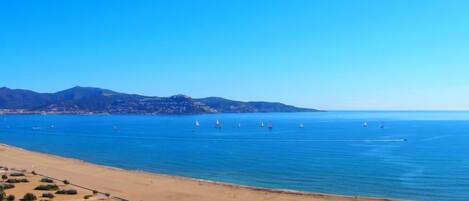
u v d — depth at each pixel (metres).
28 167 99.50
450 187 80.06
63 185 74.56
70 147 168.62
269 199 66.25
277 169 103.56
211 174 96.81
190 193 70.31
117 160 124.88
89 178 84.06
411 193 75.06
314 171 99.75
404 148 152.25
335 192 75.81
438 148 151.88
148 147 165.12
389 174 94.44
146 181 81.44
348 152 140.00
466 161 115.75
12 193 64.75
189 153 140.62
